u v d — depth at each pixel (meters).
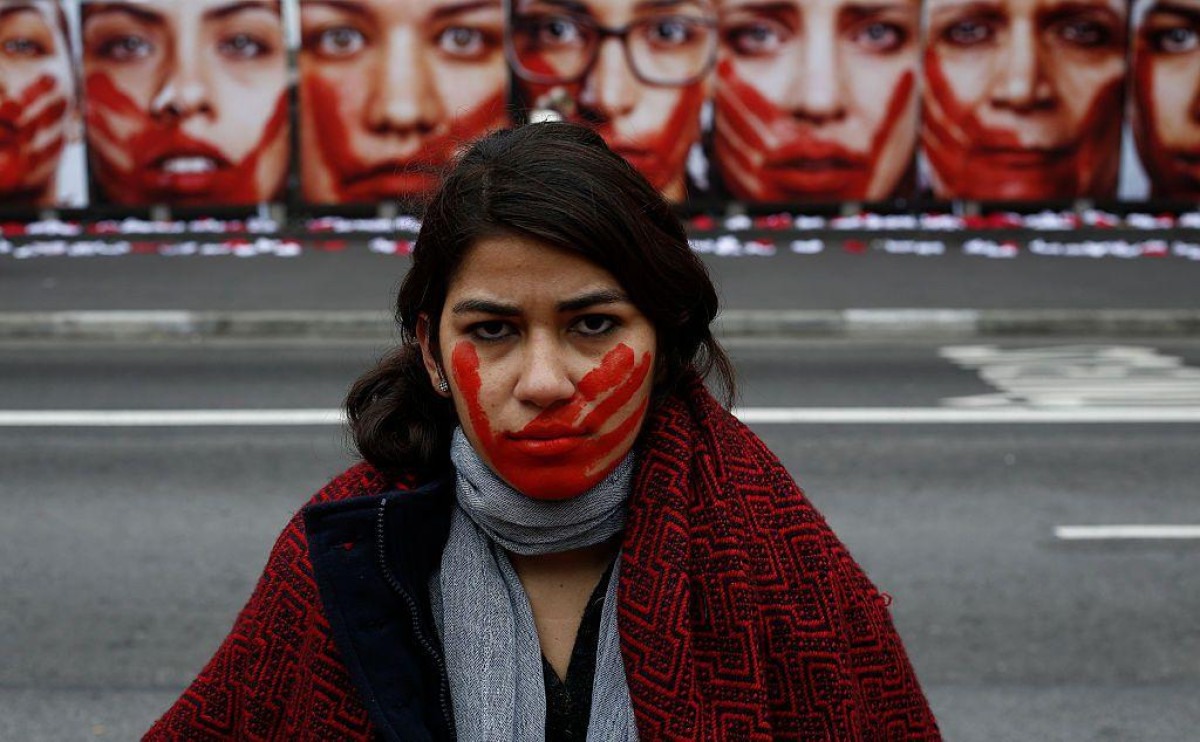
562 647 1.38
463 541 1.39
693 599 1.32
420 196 1.38
